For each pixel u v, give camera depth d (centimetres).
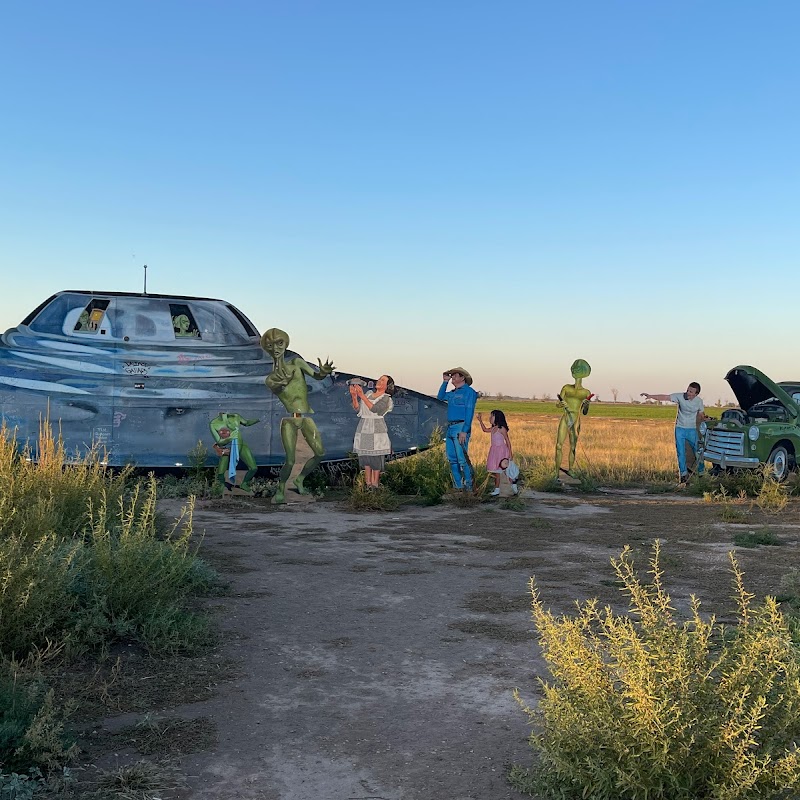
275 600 669
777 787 305
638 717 312
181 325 1486
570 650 347
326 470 1552
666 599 385
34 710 390
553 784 336
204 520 1101
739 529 1105
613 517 1222
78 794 332
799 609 632
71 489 809
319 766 368
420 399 1623
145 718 407
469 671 501
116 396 1430
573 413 1642
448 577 770
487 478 1454
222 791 342
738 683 324
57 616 518
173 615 560
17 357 1398
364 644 554
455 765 371
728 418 1864
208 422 1470
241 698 452
